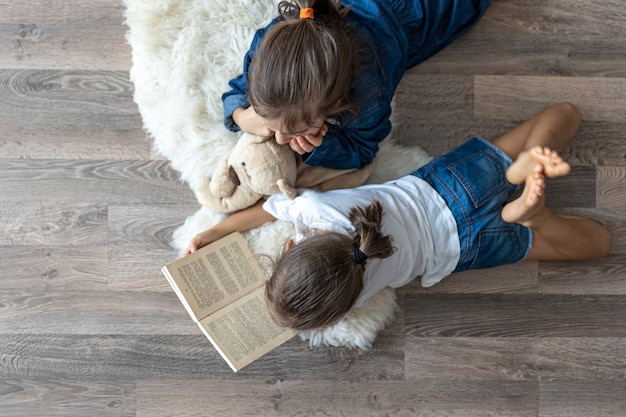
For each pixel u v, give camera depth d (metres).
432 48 1.24
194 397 1.27
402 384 1.28
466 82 1.28
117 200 1.26
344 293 0.98
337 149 1.14
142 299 1.26
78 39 1.26
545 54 1.29
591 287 1.30
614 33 1.29
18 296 1.25
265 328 1.16
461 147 1.19
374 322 1.24
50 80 1.25
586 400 1.30
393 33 1.13
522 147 1.21
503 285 1.29
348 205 1.09
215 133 1.23
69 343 1.26
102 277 1.26
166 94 1.24
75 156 1.26
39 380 1.26
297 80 0.89
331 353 1.27
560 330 1.30
